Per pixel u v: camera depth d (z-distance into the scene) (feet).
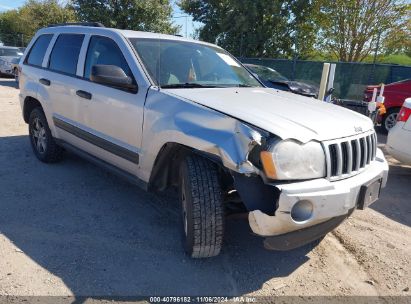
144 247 11.24
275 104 10.92
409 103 18.38
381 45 65.21
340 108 12.11
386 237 12.77
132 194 14.92
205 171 9.88
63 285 9.35
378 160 11.46
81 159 18.72
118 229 12.21
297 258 11.25
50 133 17.11
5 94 43.65
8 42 136.26
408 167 21.57
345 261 11.19
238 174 8.88
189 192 9.77
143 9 65.16
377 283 10.22
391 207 15.52
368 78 44.98
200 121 9.75
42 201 13.94
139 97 11.75
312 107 11.21
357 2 63.41
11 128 25.32
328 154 9.11
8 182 15.55
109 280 9.66
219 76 13.83
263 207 8.71
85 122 14.21
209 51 14.75
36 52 18.16
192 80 12.80
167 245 11.41
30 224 12.23
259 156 8.68
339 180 9.41
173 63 12.87
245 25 66.59
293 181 8.75
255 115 9.46
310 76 49.29
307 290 9.78
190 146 9.71
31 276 9.62
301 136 8.86
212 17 73.00
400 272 10.76
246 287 9.78
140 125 11.57
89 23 15.64
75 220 12.65
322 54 71.20
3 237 11.36
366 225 13.61
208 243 9.95
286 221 8.51
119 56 12.94
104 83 11.68
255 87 13.98
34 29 113.39
